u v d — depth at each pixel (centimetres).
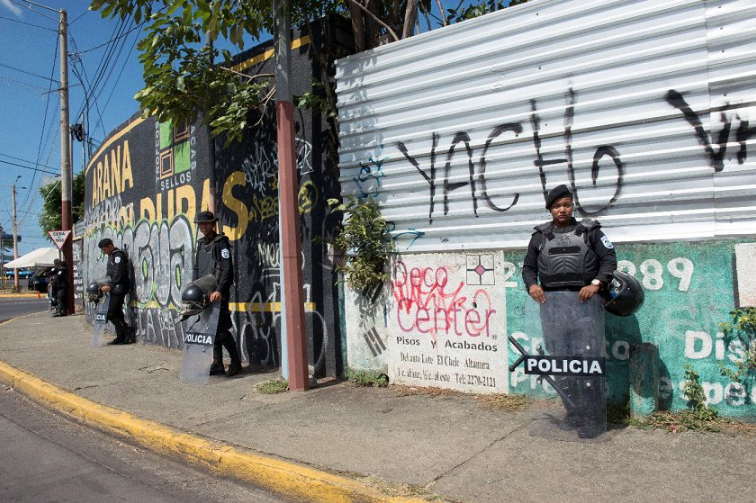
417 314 617
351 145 672
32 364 895
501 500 362
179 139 977
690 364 468
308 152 723
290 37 671
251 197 810
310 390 652
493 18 562
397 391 617
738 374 448
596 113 510
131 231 1151
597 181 509
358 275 637
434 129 607
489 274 568
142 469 490
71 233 1778
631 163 493
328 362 703
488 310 568
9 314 2267
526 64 545
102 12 638
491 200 570
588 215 514
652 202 484
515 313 552
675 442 433
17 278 4431
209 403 631
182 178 968
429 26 802
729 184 453
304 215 728
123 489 444
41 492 437
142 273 1094
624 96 494
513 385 554
